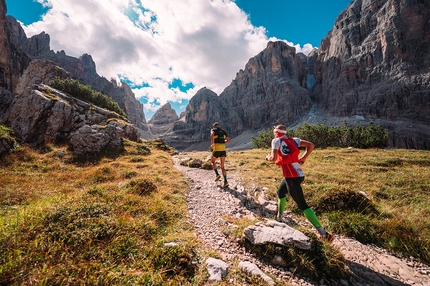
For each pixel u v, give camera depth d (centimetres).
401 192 764
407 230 471
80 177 931
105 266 291
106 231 368
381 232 476
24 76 4112
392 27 15538
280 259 350
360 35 18188
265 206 607
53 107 1633
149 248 342
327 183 812
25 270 255
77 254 306
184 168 1224
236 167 1195
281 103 19575
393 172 1041
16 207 572
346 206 585
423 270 375
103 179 901
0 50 8394
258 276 305
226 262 345
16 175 913
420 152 1775
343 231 487
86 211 418
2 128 1378
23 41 19325
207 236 435
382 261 391
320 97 19788
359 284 325
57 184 829
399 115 13650
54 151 1312
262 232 397
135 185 679
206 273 301
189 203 635
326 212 567
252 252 382
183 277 288
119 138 1683
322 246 369
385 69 15488
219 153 806
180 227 458
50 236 332
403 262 396
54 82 2352
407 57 14788
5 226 347
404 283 336
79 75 18600
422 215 577
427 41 14488
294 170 437
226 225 481
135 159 1359
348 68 17288
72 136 1453
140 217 468
